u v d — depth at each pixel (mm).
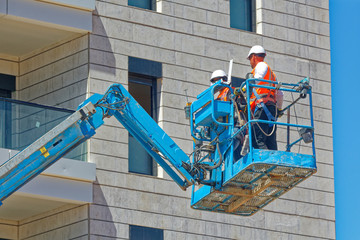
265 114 29031
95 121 29344
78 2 37344
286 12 42156
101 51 37812
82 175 36375
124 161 37531
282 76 41469
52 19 36938
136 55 38531
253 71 29406
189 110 29922
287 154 28281
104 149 37219
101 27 38000
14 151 34906
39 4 36812
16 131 35188
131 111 29859
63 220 37281
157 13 39312
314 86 42094
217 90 29781
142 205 37594
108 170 37125
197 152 29766
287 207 40594
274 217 40250
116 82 37844
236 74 40406
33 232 38281
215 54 40156
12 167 28766
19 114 35344
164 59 39062
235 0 41531
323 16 43031
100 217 36656
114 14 38375
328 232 41188
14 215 38281
